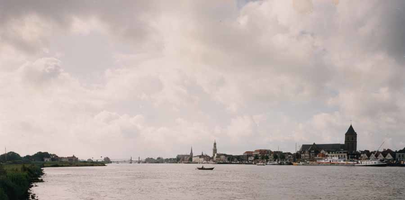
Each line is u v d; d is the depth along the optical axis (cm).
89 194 9181
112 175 18325
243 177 16450
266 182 13138
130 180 14350
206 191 10006
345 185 11669
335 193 9425
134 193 9519
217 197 8738
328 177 15925
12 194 7150
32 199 8006
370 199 8306
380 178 14988
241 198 8544
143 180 14462
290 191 9950
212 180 14462
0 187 6638
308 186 11375
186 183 12762
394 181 13262
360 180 13850
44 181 13012
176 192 9788
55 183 12169
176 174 19925
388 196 8812
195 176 17612
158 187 11219
